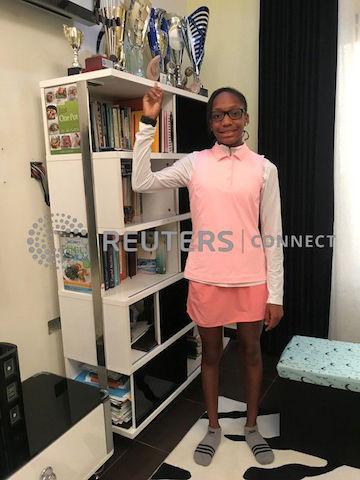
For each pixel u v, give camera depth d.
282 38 2.25
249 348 1.68
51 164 1.64
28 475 1.21
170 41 2.03
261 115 2.39
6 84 1.55
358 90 2.14
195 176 1.58
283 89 2.30
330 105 2.17
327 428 1.66
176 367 2.08
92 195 1.57
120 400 1.72
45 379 1.66
